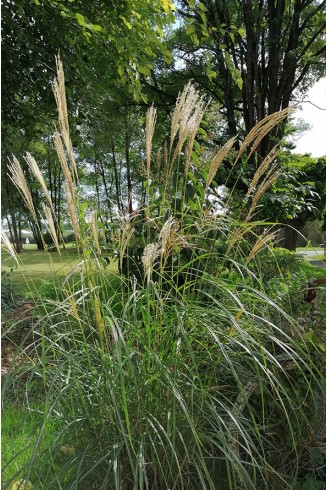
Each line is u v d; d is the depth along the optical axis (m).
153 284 2.46
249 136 2.68
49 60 7.64
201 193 3.55
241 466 2.22
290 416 2.88
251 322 2.51
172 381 2.30
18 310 6.45
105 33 7.71
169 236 2.61
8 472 2.92
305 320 3.16
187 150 2.78
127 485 2.48
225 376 2.75
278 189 8.76
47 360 2.47
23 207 10.07
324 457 2.92
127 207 3.06
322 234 14.67
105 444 2.42
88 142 9.06
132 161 20.39
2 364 4.79
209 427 2.65
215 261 3.38
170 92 14.57
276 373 2.72
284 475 2.69
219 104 14.91
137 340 2.71
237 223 2.82
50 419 2.51
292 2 14.10
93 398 2.59
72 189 2.42
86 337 2.80
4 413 3.54
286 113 2.57
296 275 3.70
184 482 2.52
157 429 2.46
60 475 2.37
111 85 11.00
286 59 13.21
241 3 12.38
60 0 7.06
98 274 2.71
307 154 13.82
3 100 8.09
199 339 2.74
